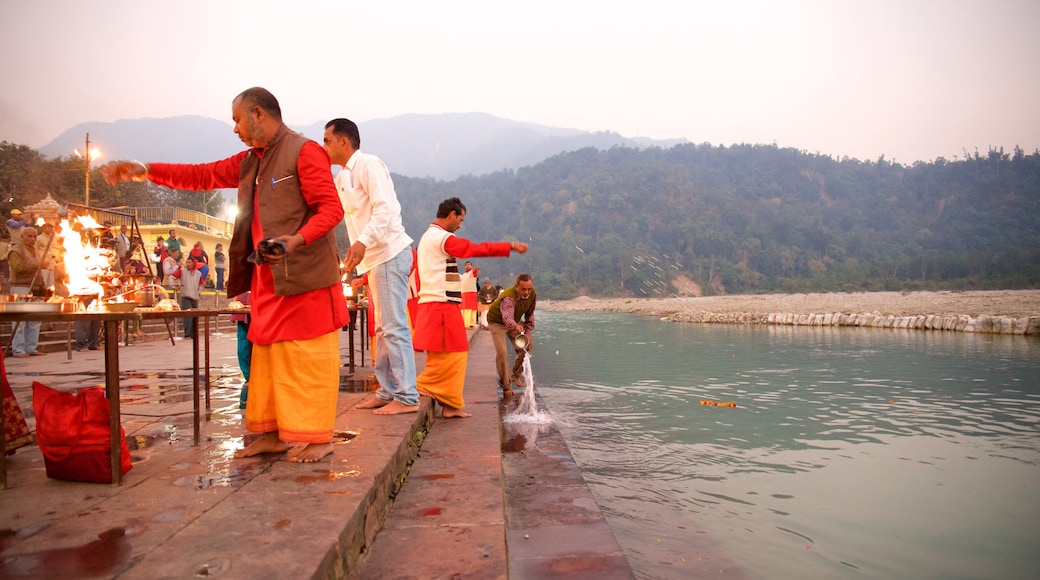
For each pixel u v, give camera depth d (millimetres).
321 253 2717
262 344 2760
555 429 6008
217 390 5184
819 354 13578
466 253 4559
